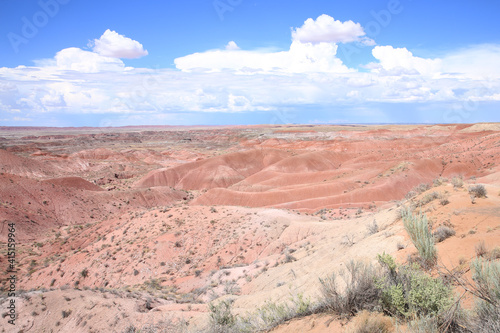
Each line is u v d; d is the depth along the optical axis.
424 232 6.68
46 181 83.50
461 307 4.39
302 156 142.12
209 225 43.91
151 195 94.06
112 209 81.00
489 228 7.57
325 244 21.19
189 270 35.34
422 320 4.18
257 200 84.56
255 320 7.30
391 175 83.12
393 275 5.41
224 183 133.00
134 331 14.10
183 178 136.75
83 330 15.12
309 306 6.34
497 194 10.87
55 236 56.56
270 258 28.89
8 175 71.38
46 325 15.79
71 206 73.19
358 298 5.36
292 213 48.38
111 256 39.75
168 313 15.37
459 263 6.13
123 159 187.88
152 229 44.91
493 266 4.53
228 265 33.84
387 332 4.42
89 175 139.38
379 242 11.21
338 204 72.50
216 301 16.89
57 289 19.48
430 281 4.89
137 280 35.41
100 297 17.92
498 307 3.91
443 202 10.93
